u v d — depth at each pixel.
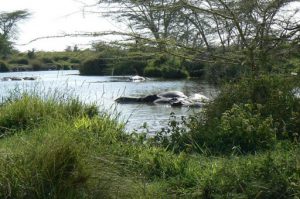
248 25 7.73
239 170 5.02
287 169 4.82
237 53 7.92
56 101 9.10
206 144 6.68
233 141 6.57
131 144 6.58
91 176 4.72
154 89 21.16
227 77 8.59
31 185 4.50
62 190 4.53
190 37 7.94
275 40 7.66
